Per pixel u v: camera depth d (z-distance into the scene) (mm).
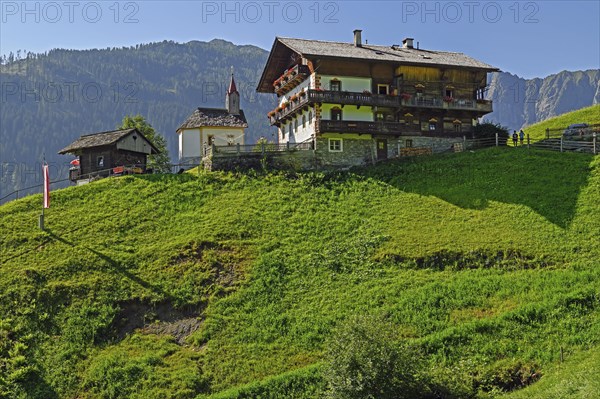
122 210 62812
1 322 46656
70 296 49625
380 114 77375
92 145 77812
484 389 38375
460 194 64125
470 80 80312
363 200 64438
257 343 45031
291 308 48406
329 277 51812
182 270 52906
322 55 73938
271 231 58719
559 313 44156
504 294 47562
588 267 50594
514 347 41500
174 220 61000
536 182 64688
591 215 57625
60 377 42469
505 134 80188
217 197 65312
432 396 36969
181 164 76875
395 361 36250
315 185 68188
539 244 54375
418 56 80875
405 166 71438
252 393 39875
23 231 58969
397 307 46938
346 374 35812
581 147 72750
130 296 49844
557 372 38562
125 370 42594
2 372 42562
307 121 76438
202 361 43719
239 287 51000
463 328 43156
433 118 78812
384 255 53812
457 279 50281
